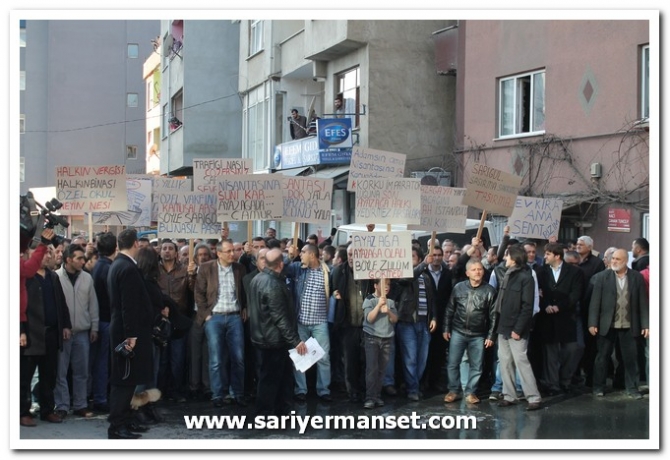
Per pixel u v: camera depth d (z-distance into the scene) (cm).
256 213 1217
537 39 2011
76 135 6119
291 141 2723
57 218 980
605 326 1162
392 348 1183
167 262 1177
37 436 956
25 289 977
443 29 2381
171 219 1230
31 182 6053
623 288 1162
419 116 2500
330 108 2683
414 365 1166
